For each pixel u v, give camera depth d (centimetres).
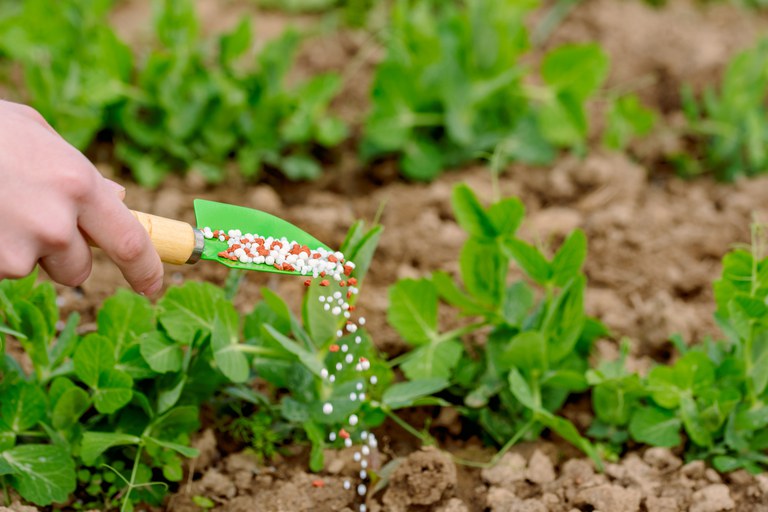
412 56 170
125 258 118
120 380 129
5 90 176
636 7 205
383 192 168
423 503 132
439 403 138
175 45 169
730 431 135
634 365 145
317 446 133
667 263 158
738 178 170
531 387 138
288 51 170
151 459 133
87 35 173
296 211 163
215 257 125
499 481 135
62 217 115
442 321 149
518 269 156
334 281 131
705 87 187
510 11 173
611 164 172
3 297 129
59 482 128
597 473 135
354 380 134
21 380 130
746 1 215
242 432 137
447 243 161
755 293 135
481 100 170
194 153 168
